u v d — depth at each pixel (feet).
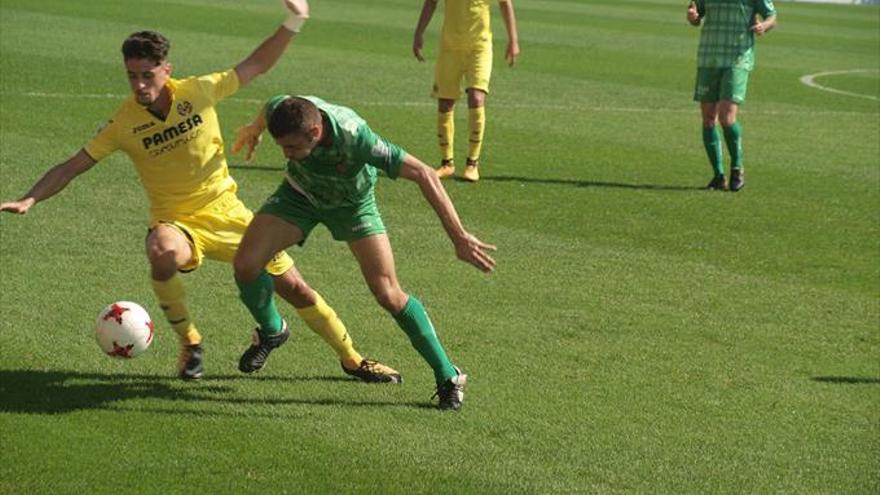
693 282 83.15
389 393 60.90
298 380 62.18
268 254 58.44
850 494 51.55
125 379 61.26
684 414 59.67
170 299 59.62
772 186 115.96
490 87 170.09
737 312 76.89
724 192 112.37
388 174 55.98
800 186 116.47
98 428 54.95
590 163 122.42
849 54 242.58
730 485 51.90
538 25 260.01
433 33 228.22
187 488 49.44
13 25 201.46
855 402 62.28
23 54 171.22
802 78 200.54
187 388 60.39
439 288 79.20
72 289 75.36
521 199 105.81
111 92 145.69
